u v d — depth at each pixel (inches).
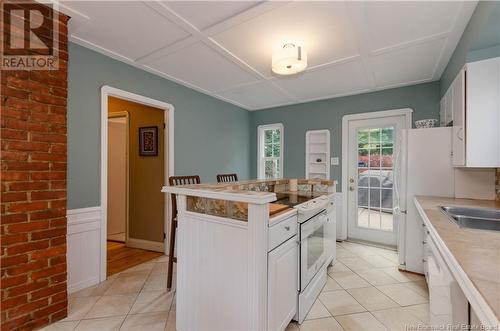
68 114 87.0
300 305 71.2
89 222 92.8
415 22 75.5
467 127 76.6
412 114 133.3
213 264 59.9
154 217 136.9
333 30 80.2
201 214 62.1
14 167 61.7
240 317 55.6
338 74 118.6
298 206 73.2
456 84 86.4
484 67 74.2
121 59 102.6
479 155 75.0
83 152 91.2
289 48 86.0
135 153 142.6
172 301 83.4
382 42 87.8
